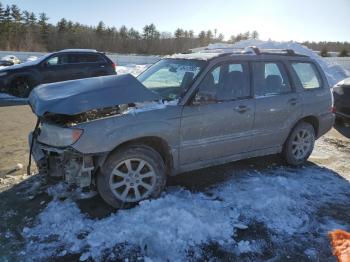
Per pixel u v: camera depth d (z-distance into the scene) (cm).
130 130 381
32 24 6988
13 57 2814
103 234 344
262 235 359
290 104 520
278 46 2016
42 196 427
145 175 406
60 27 7075
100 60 1333
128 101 385
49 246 333
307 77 560
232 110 455
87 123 368
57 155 387
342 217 400
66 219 376
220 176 503
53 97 383
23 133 723
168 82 461
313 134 569
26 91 1207
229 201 421
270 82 510
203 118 431
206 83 440
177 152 423
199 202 412
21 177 487
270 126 503
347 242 352
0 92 1205
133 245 333
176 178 491
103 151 371
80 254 323
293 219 389
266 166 553
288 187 466
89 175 376
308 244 348
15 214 387
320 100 563
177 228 351
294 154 553
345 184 492
